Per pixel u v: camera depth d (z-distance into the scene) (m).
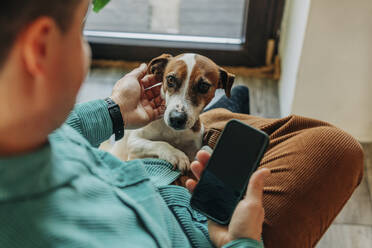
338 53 1.57
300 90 1.70
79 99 2.10
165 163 0.93
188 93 1.11
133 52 2.29
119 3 2.22
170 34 2.29
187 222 0.70
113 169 0.60
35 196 0.39
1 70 0.35
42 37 0.35
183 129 1.09
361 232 1.54
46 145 0.42
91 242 0.41
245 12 2.14
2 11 0.32
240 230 0.62
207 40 2.26
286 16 2.06
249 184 0.63
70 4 0.37
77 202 0.43
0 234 0.36
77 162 0.48
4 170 0.37
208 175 0.70
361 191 1.67
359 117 1.76
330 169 0.85
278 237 0.83
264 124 1.07
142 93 0.96
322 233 0.90
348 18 1.48
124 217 0.47
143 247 0.46
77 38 0.39
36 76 0.36
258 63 2.27
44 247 0.38
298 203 0.84
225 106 1.51
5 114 0.37
